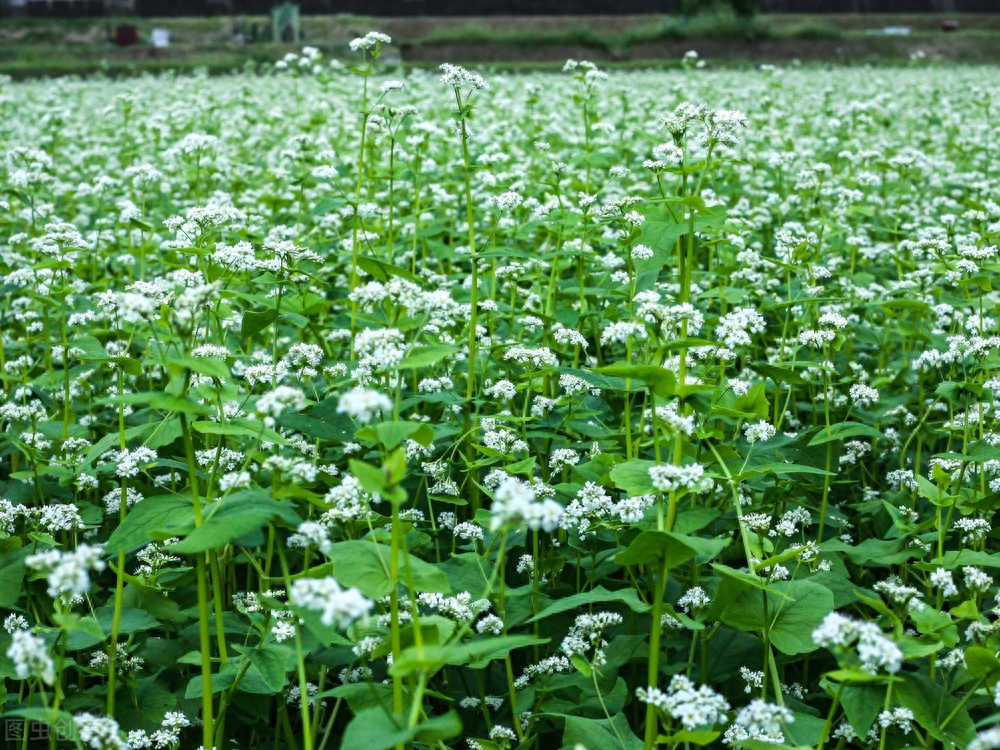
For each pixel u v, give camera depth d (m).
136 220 7.28
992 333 7.23
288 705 4.51
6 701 4.10
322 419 4.77
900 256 8.84
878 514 5.45
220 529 3.09
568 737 3.51
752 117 16.33
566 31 49.03
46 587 4.51
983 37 48.12
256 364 6.08
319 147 11.78
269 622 4.03
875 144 14.44
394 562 3.20
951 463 5.24
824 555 4.85
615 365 3.55
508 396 5.21
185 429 3.27
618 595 3.58
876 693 3.54
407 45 45.81
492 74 31.31
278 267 5.70
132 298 3.64
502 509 2.89
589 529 4.45
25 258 8.24
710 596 4.43
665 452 5.34
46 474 5.53
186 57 42.41
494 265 6.73
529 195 10.52
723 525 5.03
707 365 5.53
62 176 13.64
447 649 2.80
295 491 3.51
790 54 46.09
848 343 7.20
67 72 37.78
